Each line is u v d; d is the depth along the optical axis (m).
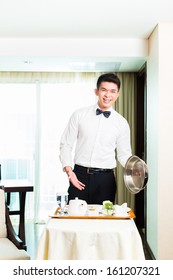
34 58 4.16
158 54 3.41
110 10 3.11
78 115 2.48
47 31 3.76
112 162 2.51
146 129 4.32
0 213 2.63
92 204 2.46
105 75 2.12
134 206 5.16
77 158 2.51
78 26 3.58
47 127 5.34
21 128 5.36
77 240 1.81
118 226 1.87
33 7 3.06
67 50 4.01
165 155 3.39
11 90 5.33
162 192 3.40
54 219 1.99
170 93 3.40
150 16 3.25
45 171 5.36
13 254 2.27
